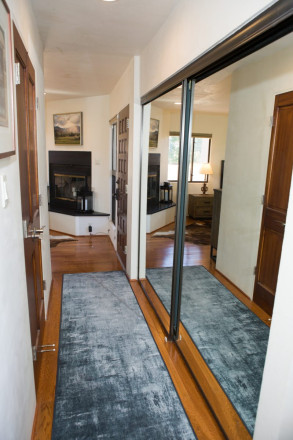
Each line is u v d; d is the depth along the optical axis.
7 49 1.07
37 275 2.12
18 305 1.29
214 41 1.49
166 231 3.07
